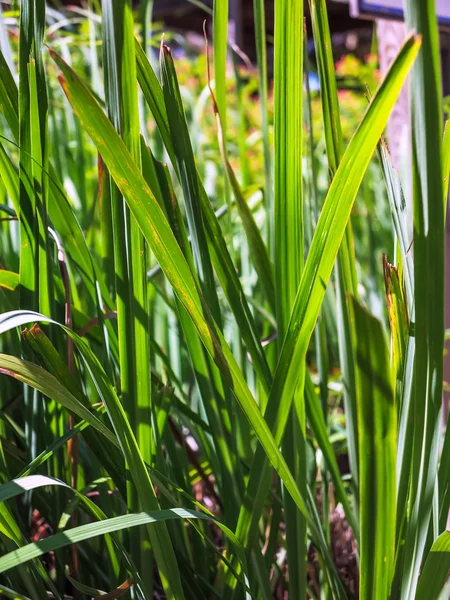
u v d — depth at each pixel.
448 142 0.59
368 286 1.52
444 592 0.64
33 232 0.68
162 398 0.73
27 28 0.64
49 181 0.70
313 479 0.86
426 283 0.59
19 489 0.59
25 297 0.70
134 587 0.68
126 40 0.59
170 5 4.74
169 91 0.62
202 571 0.77
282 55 0.62
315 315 0.61
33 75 0.65
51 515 0.75
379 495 0.59
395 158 1.44
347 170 0.57
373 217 2.01
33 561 0.66
